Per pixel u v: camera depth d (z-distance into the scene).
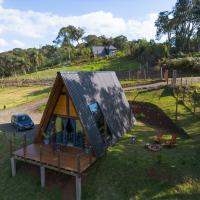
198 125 28.55
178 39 90.81
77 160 19.66
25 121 35.91
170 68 56.12
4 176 24.12
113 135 25.66
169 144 24.81
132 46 101.62
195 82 42.69
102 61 103.69
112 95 28.91
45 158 22.22
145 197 18.95
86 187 20.66
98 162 22.64
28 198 21.20
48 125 25.33
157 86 43.59
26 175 23.53
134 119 32.88
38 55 149.25
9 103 53.84
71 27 162.38
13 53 153.38
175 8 94.25
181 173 20.53
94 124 23.11
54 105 24.31
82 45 168.38
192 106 33.84
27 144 29.09
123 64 82.94
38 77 91.69
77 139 24.41
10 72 138.00
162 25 100.25
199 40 90.44
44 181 21.92
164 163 21.73
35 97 56.56
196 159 22.17
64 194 20.80
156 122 32.88
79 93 23.11
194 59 54.66
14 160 23.61
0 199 21.80
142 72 59.88
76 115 23.77
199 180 19.81
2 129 36.59
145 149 24.55
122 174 21.08
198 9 88.69
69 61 130.75
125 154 23.52
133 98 40.38
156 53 72.88
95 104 24.77
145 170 21.11
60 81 22.91
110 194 19.69
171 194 18.91
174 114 31.72
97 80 27.48
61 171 20.59
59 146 24.28
